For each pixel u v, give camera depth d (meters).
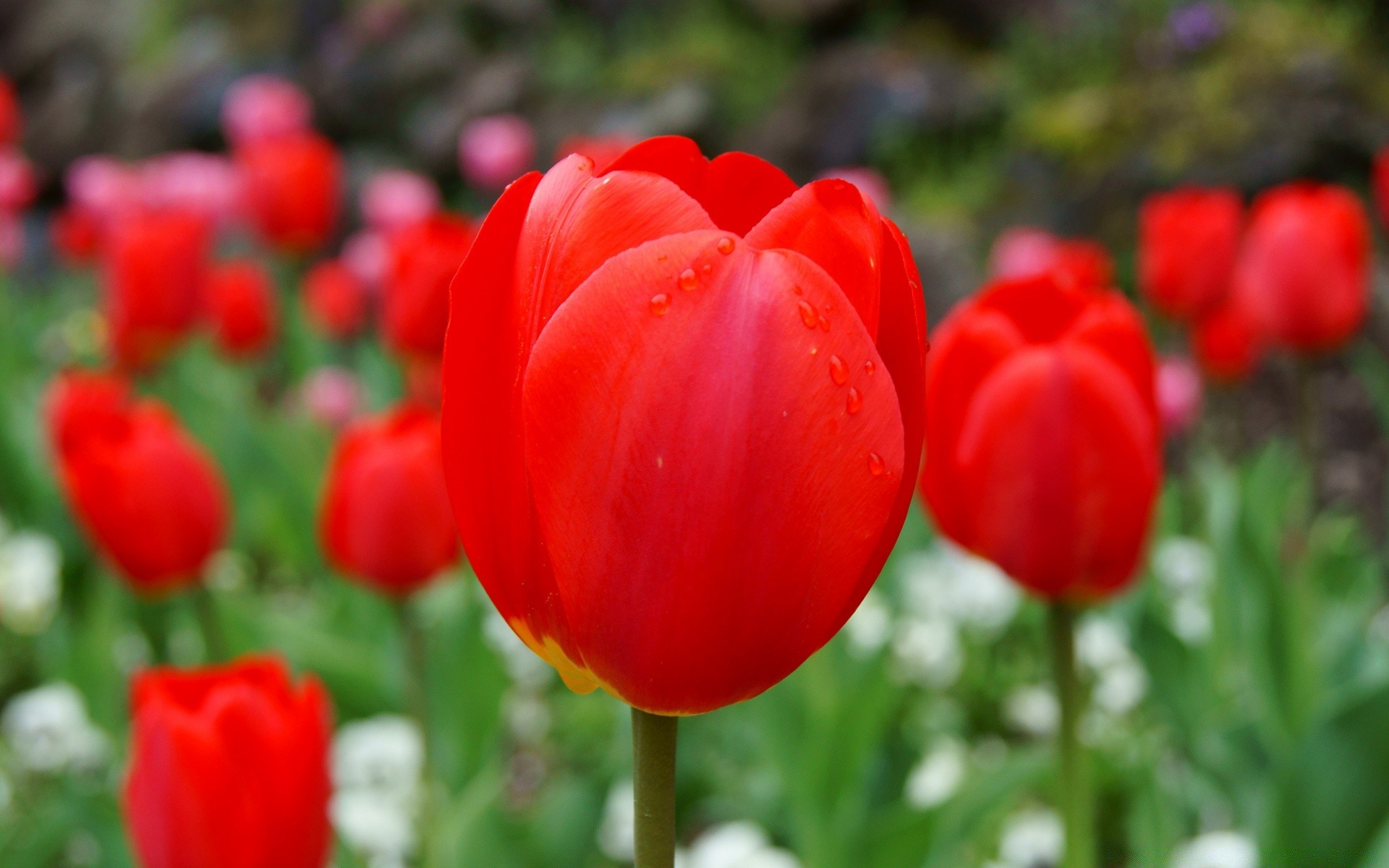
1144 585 1.13
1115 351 0.71
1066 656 0.73
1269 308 1.13
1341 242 1.10
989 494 0.71
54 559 1.42
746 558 0.55
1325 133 2.83
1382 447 2.36
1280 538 1.43
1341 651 1.13
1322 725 0.81
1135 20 3.27
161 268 1.58
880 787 1.09
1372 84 2.92
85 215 2.62
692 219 0.55
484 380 0.56
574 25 4.17
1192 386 1.71
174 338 1.63
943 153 3.33
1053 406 0.70
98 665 1.21
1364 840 0.81
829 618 0.56
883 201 2.36
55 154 4.64
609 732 1.34
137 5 4.85
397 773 1.08
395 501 0.87
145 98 4.41
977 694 1.43
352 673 1.19
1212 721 1.07
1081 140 3.04
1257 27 3.05
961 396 0.71
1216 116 2.92
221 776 0.68
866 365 0.55
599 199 0.55
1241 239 1.57
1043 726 1.33
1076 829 0.73
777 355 0.54
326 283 2.36
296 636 1.20
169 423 0.90
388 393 1.97
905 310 0.56
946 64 3.47
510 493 0.56
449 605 1.14
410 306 1.17
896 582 1.39
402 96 4.07
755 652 0.55
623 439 0.54
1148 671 1.13
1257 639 1.01
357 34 4.15
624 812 0.98
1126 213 2.94
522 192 0.57
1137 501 0.71
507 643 1.33
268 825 0.69
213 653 0.92
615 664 0.55
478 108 3.94
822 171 3.44
